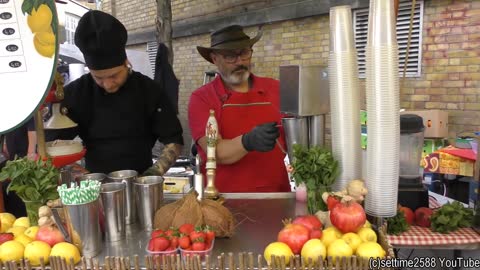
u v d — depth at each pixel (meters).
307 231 1.20
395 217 1.46
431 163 2.94
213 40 2.11
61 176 1.57
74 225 1.23
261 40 5.69
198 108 2.11
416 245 1.40
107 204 1.34
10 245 1.18
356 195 1.32
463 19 3.83
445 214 1.49
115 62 1.77
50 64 1.44
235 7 5.99
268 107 2.11
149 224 1.46
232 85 2.16
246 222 1.51
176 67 7.53
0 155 1.93
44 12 1.43
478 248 1.40
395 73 1.25
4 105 1.43
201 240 1.20
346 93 1.39
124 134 2.06
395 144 1.29
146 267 1.14
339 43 1.37
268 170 2.07
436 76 4.09
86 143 2.08
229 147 1.72
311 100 1.50
